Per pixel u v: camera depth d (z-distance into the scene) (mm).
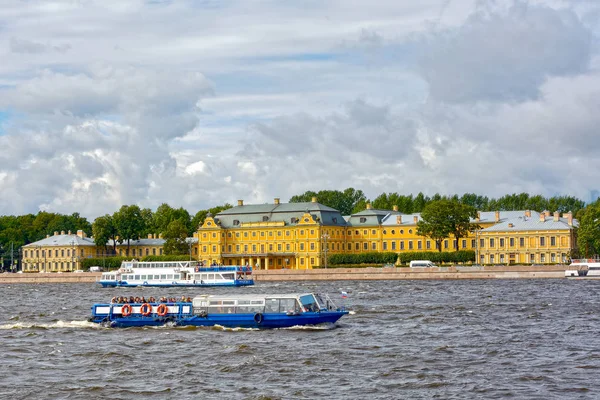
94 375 72688
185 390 66000
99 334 98250
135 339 93188
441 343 88062
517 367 73562
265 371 73000
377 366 74812
